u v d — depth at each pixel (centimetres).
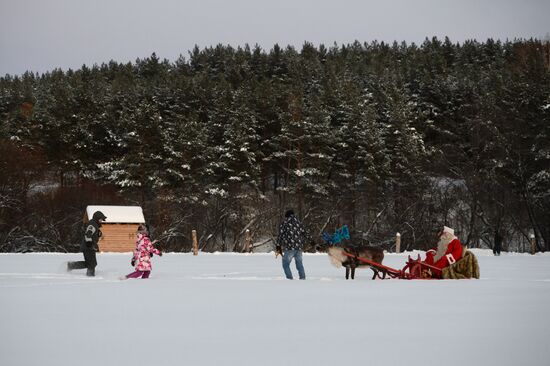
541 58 8131
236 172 5934
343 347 535
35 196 5497
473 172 5606
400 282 1293
